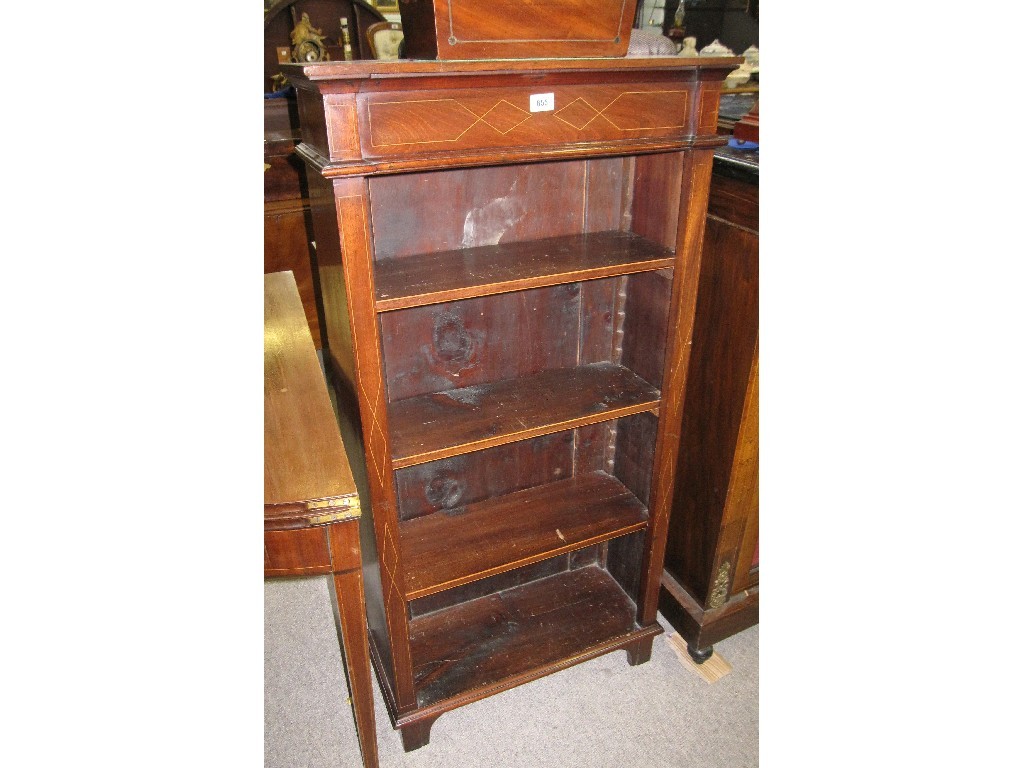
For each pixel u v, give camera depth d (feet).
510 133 3.29
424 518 5.05
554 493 5.35
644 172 4.40
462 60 3.02
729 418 4.69
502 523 4.99
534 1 3.11
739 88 5.70
